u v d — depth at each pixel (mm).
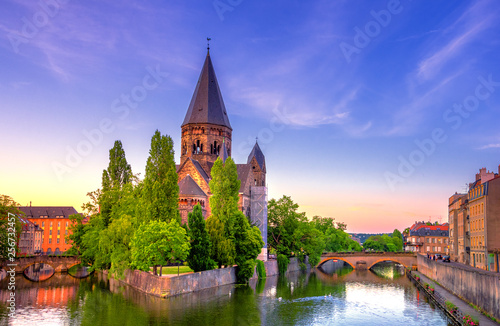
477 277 62688
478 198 95438
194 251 87938
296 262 146625
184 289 80875
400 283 112562
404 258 159625
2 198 104438
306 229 143875
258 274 112500
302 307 71938
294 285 101000
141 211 89375
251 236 100312
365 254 162750
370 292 92438
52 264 125125
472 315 57469
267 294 84000
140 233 80062
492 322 53000
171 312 65000
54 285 95125
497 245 88188
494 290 54719
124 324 57875
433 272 104812
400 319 64312
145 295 79125
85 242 111062
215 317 62500
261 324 59969
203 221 90000
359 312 69062
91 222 114188
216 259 94438
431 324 61031
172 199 88375
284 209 139875
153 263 79000
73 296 78562
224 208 100000
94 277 113125
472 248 102375
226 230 98500
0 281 101750
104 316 62188
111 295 79375
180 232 79562
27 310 66062
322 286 101125
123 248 90312
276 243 140000
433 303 78125
